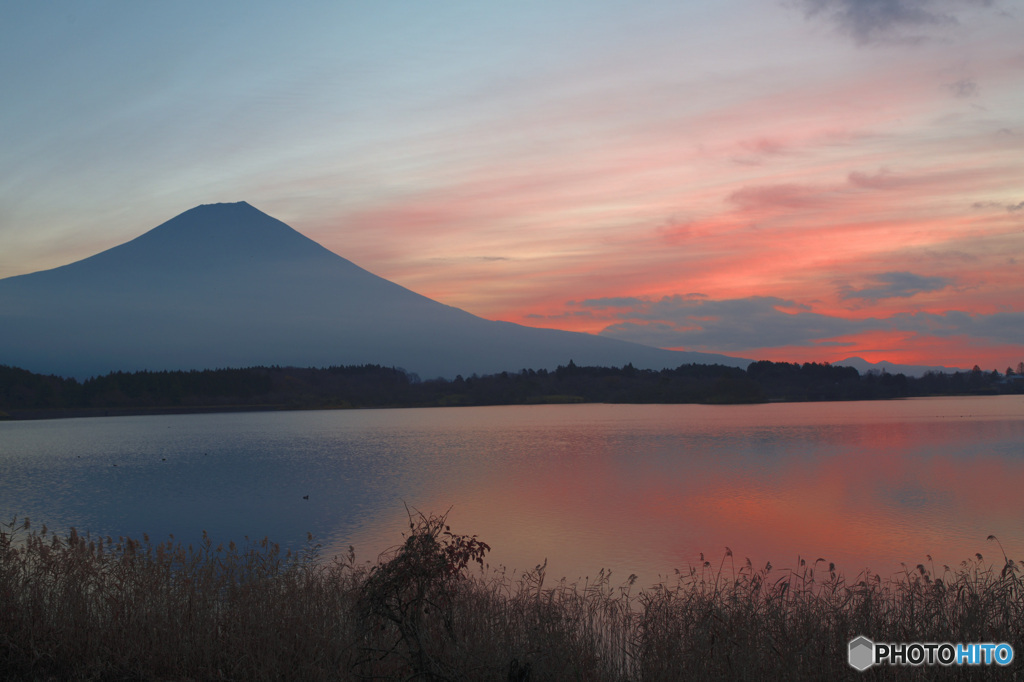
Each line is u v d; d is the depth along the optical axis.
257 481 45.50
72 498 38.88
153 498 38.28
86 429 115.75
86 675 7.37
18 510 34.38
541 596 9.62
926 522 27.08
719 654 7.65
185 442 83.94
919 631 7.96
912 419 104.69
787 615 8.30
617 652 8.54
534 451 62.75
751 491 36.44
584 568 18.67
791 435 76.62
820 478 41.53
